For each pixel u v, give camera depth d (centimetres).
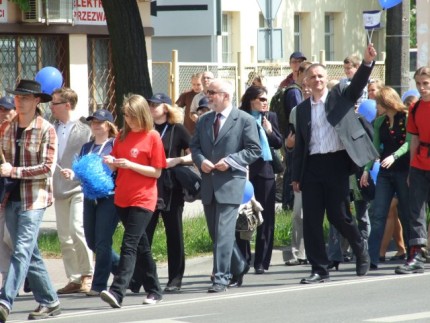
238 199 2248
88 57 4284
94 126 2281
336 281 2341
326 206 2334
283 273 2544
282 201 3170
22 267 1939
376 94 2534
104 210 2233
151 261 2136
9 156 1962
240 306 2039
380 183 2531
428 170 2408
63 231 2344
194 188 2269
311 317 1862
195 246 2769
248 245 2497
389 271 2495
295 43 6562
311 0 6569
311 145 2311
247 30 6175
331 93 2309
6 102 2345
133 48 3138
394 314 1862
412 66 5844
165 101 2288
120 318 1950
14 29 3997
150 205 2088
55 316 2019
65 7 4097
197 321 1859
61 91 2327
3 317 1922
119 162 2058
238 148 2253
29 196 1948
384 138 2525
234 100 4569
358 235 2380
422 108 2408
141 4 4419
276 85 4519
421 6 3259
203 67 4553
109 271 2270
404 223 2538
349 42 6894
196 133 2278
